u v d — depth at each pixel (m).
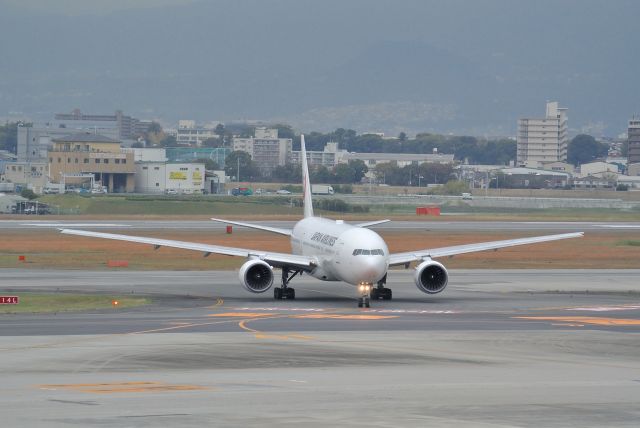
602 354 153.00
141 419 102.62
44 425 99.44
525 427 101.19
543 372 135.12
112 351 151.50
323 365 139.50
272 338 167.25
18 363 139.88
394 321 194.88
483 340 167.12
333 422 102.00
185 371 133.88
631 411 109.62
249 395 116.50
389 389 121.19
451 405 111.69
